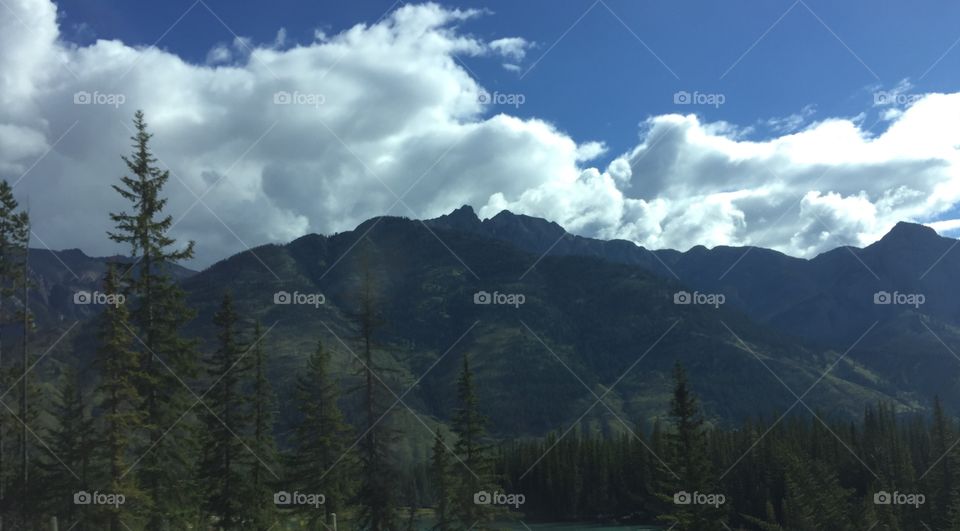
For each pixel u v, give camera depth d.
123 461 45.31
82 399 57.28
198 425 54.47
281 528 61.72
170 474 49.12
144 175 47.00
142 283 46.75
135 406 46.53
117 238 46.06
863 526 76.88
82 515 48.59
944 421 93.06
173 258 47.44
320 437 62.28
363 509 58.50
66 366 59.88
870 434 116.25
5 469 52.44
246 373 59.25
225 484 54.88
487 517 65.75
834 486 79.31
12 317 53.25
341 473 62.41
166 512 48.94
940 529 82.19
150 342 47.28
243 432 57.41
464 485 64.75
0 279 52.16
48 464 53.03
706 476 64.31
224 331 57.44
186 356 48.28
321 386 64.44
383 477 58.44
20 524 50.69
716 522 63.62
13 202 52.44
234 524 55.22
